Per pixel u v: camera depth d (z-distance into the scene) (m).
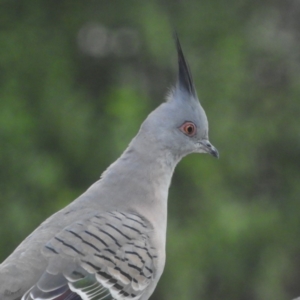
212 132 17.47
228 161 17.55
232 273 17.52
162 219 8.74
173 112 9.03
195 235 16.81
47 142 17.08
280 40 19.19
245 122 17.88
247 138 17.78
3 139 16.61
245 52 18.25
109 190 8.61
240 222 16.91
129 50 18.22
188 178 17.38
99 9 17.91
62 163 17.00
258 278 17.72
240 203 17.44
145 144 8.88
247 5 18.77
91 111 17.42
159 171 8.87
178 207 17.30
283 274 18.41
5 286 7.55
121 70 18.17
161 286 16.64
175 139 9.01
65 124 16.97
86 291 7.86
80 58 18.12
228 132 17.53
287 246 18.27
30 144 16.78
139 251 8.21
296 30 19.34
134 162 8.80
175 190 17.45
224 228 16.80
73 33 17.97
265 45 18.83
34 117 17.03
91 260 7.92
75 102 17.28
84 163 17.08
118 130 16.38
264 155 18.97
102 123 17.16
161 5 17.67
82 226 8.09
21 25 17.61
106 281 7.98
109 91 17.83
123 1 17.64
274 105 18.58
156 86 17.89
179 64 9.15
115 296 8.04
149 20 16.98
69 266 7.82
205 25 17.98
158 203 8.75
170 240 16.62
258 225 17.62
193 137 9.12
